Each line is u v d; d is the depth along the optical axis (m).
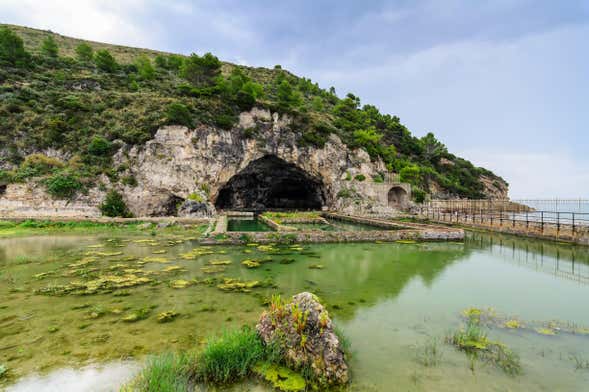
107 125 29.88
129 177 27.61
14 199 23.34
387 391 3.60
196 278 8.60
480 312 6.32
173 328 5.29
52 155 27.34
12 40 37.50
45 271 9.27
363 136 44.91
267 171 40.62
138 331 5.17
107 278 8.43
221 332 5.12
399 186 39.62
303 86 68.56
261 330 4.52
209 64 41.56
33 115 28.77
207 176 31.17
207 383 3.70
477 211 41.03
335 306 6.59
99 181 26.28
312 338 4.09
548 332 5.36
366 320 5.86
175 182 28.98
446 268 10.22
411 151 63.44
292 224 25.59
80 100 31.61
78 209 24.56
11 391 3.54
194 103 33.06
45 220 21.58
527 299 7.15
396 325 5.63
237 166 33.69
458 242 15.84
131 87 38.53
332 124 46.50
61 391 3.55
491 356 4.50
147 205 28.25
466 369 4.14
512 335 5.25
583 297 7.31
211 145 31.56
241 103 35.22
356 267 10.27
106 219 22.08
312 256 12.05
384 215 32.66
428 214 31.20
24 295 7.04
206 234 15.12
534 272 9.71
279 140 36.47
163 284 7.98
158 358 4.21
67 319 5.68
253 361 4.05
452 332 5.35
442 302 6.91
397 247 14.32
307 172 38.78
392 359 4.39
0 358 4.28
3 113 28.02
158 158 28.59
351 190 38.66
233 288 7.67
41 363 4.15
